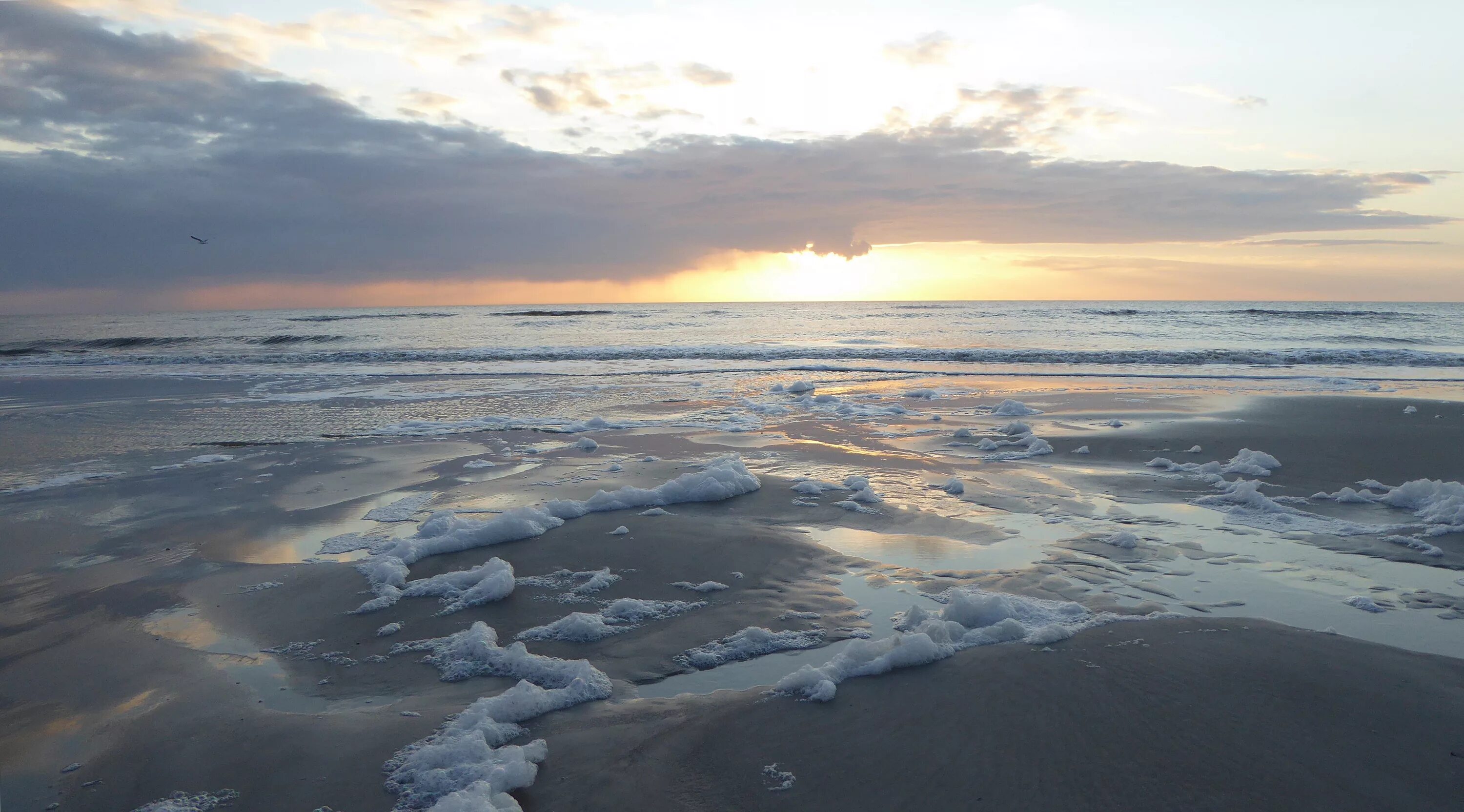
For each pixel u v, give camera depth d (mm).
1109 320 42219
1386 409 11875
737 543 6156
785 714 3664
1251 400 13086
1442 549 5863
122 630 4828
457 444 10445
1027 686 3824
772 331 36844
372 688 4059
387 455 9773
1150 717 3531
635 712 3746
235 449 10211
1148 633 4418
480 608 5062
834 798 3059
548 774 3246
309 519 7125
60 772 3369
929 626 4355
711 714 3699
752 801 3053
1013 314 50969
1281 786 3041
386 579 5473
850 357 23031
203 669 4301
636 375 19156
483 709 3646
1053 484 8016
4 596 5406
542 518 6629
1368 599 4914
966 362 21828
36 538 6652
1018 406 12227
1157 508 7125
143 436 11227
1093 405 12930
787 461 9172
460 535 6195
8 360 24453
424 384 17312
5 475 8875
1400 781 3057
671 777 3215
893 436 10688
